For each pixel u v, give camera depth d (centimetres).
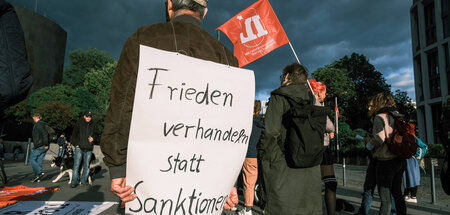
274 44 503
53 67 5712
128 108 122
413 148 302
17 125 4078
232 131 139
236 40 532
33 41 5244
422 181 1001
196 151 128
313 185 220
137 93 117
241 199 577
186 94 126
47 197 522
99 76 4700
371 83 4662
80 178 720
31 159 744
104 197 544
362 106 4572
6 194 524
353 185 869
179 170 124
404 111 4678
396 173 319
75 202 466
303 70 252
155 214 121
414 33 3039
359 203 546
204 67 132
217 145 134
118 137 121
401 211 312
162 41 134
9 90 133
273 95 237
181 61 127
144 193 120
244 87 143
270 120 227
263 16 516
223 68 138
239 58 526
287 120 226
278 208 214
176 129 124
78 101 4219
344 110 4453
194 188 127
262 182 230
